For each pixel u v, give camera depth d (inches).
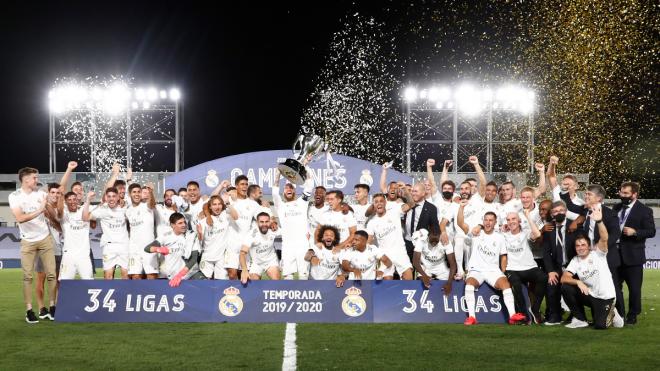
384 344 313.3
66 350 300.2
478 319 378.6
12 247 812.6
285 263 429.1
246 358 283.1
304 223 432.5
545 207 390.3
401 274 412.2
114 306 379.6
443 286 382.0
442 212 439.2
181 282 382.6
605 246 353.4
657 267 800.9
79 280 382.9
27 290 377.4
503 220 418.0
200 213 433.1
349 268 388.5
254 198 448.1
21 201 375.6
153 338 327.9
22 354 292.4
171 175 768.9
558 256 378.9
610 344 314.0
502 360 280.1
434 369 264.1
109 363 275.0
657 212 978.1
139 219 429.1
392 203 446.3
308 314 378.3
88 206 403.9
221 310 379.2
